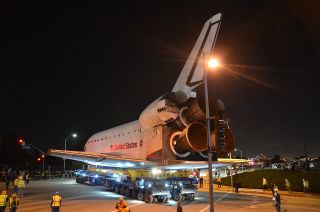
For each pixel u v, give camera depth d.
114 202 20.45
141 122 21.12
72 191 27.75
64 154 21.19
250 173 37.91
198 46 19.64
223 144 13.91
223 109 18.30
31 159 68.94
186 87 19.69
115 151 25.75
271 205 20.30
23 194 25.88
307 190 29.61
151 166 20.70
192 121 18.28
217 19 19.02
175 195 21.42
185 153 19.12
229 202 21.66
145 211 16.88
